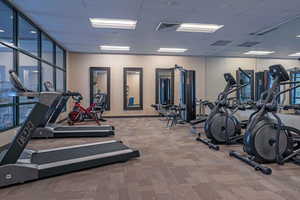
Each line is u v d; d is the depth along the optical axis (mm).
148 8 4199
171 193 2209
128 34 6016
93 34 6039
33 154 3004
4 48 4133
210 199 2086
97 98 8164
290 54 6930
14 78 2578
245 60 8531
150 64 9180
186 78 7367
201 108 8453
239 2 3898
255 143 3104
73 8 4207
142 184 2426
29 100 4859
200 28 5547
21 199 2082
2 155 2730
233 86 4574
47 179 2541
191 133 5500
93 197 2123
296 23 5086
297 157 3316
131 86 9109
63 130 5070
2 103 3816
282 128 3211
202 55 9117
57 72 7504
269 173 2715
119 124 7098
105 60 8906
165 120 8117
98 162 2939
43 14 4527
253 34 5961
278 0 3803
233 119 4562
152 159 3328
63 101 5395
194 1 3861
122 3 3955
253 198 2105
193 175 2689
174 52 8602
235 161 3240
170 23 5094
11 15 4203
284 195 2166
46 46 6375
